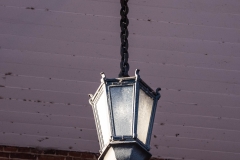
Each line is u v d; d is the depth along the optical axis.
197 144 6.66
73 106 6.30
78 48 5.77
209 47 5.73
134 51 5.80
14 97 6.26
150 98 3.50
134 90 3.39
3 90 6.20
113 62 5.85
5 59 5.91
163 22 5.55
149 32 5.63
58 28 5.62
